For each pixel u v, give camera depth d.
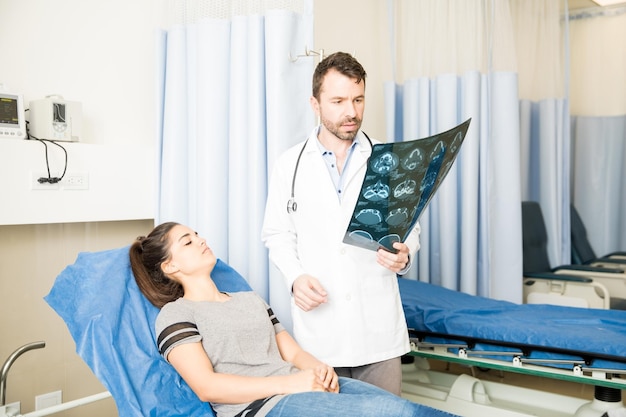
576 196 4.53
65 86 2.15
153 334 1.52
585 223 4.50
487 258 2.87
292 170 1.65
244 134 2.12
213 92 2.16
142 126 2.40
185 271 1.59
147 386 1.39
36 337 2.11
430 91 3.04
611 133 4.41
